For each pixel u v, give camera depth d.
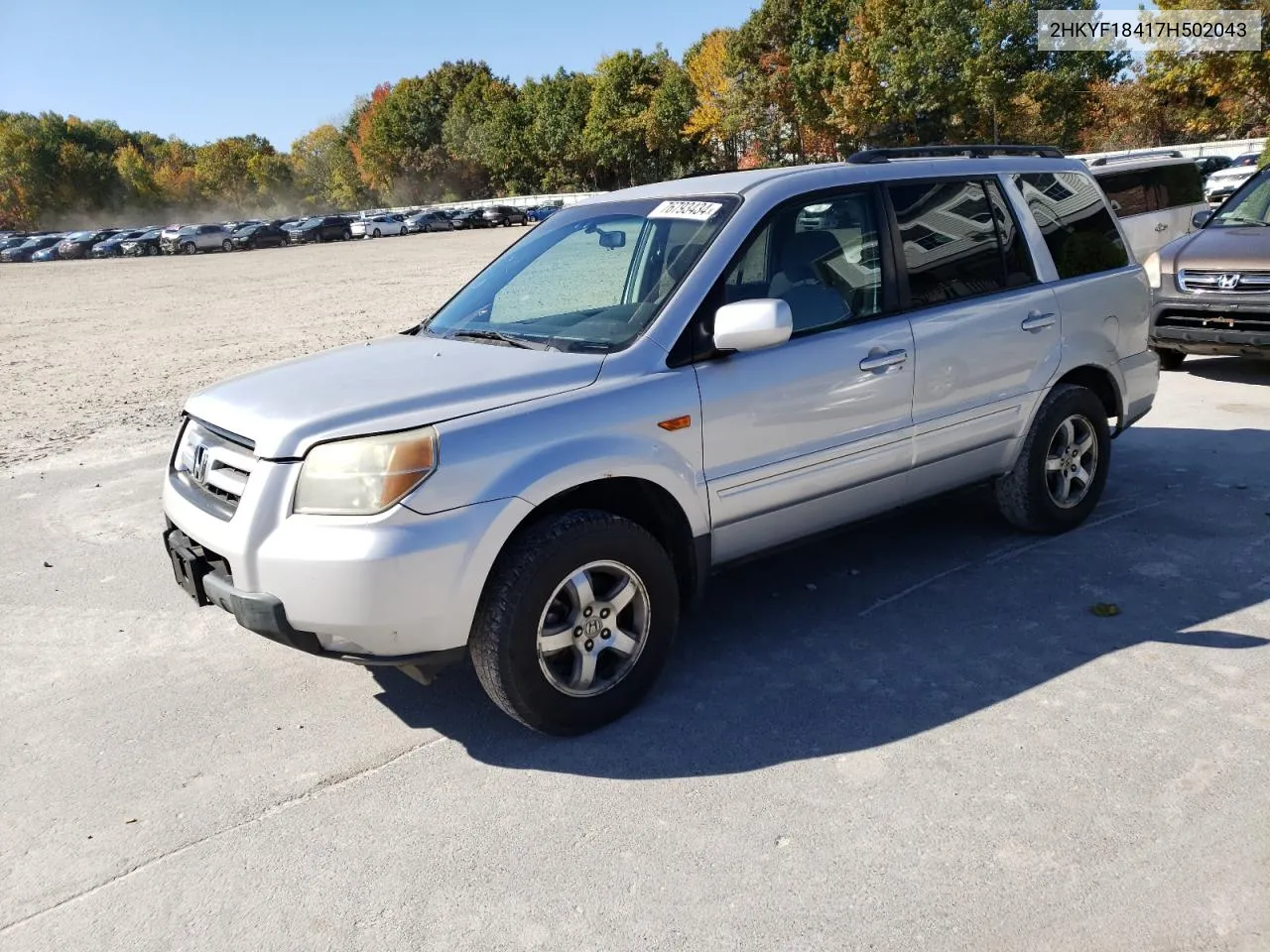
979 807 2.94
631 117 82.12
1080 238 5.11
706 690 3.75
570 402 3.36
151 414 9.94
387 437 3.08
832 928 2.49
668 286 3.76
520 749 3.44
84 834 3.08
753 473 3.79
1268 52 25.33
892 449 4.23
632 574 3.50
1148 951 2.37
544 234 4.73
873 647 4.02
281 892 2.76
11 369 13.73
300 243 60.94
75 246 58.59
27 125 122.06
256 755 3.49
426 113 113.44
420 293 22.16
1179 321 8.50
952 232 4.51
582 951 2.47
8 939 2.64
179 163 133.38
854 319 4.10
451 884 2.75
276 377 3.76
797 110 59.44
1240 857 2.66
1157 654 3.79
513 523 3.19
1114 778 3.03
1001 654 3.89
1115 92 51.97
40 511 6.64
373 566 2.99
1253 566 4.55
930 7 47.03
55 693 4.04
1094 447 5.11
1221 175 26.73
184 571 3.54
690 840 2.88
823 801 3.02
